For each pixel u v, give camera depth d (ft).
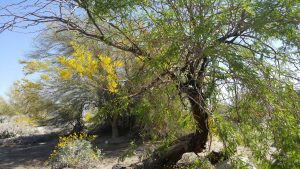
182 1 12.80
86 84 33.63
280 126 11.22
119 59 21.93
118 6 13.39
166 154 20.07
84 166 29.84
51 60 41.96
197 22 12.43
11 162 37.22
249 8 11.41
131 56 20.53
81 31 15.75
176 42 12.31
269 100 11.61
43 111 46.80
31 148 45.29
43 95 43.27
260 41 12.37
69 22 15.20
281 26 12.34
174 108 15.83
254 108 12.35
